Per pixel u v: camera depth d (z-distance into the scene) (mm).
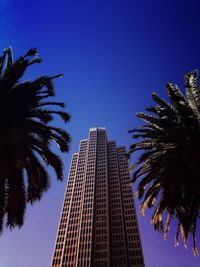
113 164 176750
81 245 123375
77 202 149750
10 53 17781
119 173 170250
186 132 16391
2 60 16500
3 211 14711
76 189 158625
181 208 17281
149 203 18641
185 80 17641
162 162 16516
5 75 15781
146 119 18266
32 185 15617
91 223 133250
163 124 17594
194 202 16141
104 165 171500
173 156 15250
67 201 153250
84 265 114312
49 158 15922
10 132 13164
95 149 183500
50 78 16594
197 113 16547
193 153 14516
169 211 17797
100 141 191750
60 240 130625
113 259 120875
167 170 16156
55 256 122688
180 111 16469
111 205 149375
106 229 131250
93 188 153875
